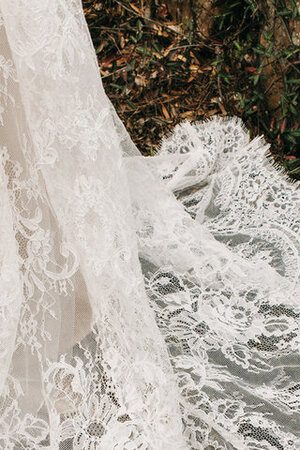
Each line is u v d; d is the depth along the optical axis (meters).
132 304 1.36
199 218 1.94
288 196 1.97
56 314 1.34
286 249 1.79
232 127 2.15
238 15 2.64
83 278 1.37
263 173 2.04
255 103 2.64
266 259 1.75
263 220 1.90
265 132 2.64
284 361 1.48
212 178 2.05
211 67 2.65
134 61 2.63
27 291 1.32
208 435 1.35
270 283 1.65
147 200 1.69
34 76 1.32
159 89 2.67
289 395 1.41
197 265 1.65
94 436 1.27
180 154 2.11
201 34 2.63
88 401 1.30
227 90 2.67
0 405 1.28
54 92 1.34
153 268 1.66
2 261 1.28
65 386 1.30
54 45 1.32
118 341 1.33
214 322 1.55
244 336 1.53
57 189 1.36
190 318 1.55
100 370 1.33
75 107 1.36
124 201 1.42
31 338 1.31
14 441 1.27
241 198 1.99
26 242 1.33
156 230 1.67
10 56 1.30
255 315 1.57
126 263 1.37
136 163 1.70
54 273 1.34
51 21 1.31
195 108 2.67
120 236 1.38
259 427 1.34
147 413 1.28
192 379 1.43
